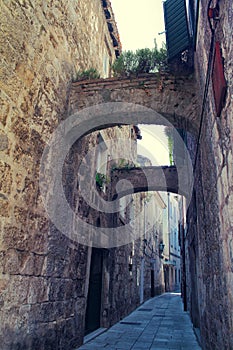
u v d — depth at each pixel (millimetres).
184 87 4328
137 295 11703
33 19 3420
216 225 3057
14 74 2973
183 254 11727
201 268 4965
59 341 3936
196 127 4180
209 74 2959
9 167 2850
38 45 3549
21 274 2998
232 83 2059
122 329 6797
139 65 4586
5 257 2727
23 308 3012
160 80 4398
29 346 3092
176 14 4570
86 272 5375
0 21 2744
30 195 3262
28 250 3170
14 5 2990
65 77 4477
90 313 6172
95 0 6586
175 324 7703
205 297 4402
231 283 2371
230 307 2463
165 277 22984
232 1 1959
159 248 18719
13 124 2943
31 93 3346
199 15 3490
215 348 3461
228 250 2459
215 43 2516
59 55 4254
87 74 4859
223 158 2541
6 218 2768
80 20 5387
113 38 8320
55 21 4137
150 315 9484
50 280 3729
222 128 2498
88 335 5730
